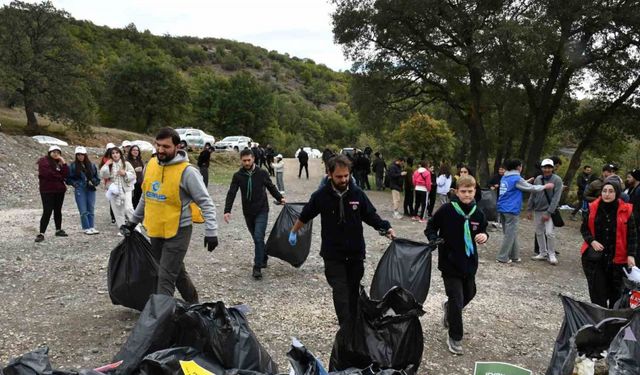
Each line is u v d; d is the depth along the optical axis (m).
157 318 3.12
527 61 17.12
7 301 5.37
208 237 4.36
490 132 29.14
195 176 4.38
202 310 3.21
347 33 23.31
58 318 4.94
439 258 4.46
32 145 20.77
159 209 4.37
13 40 40.09
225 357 3.07
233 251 8.26
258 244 6.54
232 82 67.19
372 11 22.41
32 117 41.28
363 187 22.95
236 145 40.16
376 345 3.34
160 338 3.07
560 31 18.25
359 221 4.18
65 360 4.00
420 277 4.85
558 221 8.58
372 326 3.40
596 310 3.56
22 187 15.50
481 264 8.28
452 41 22.38
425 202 12.71
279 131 75.00
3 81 38.38
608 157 28.02
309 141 90.56
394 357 3.31
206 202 4.39
